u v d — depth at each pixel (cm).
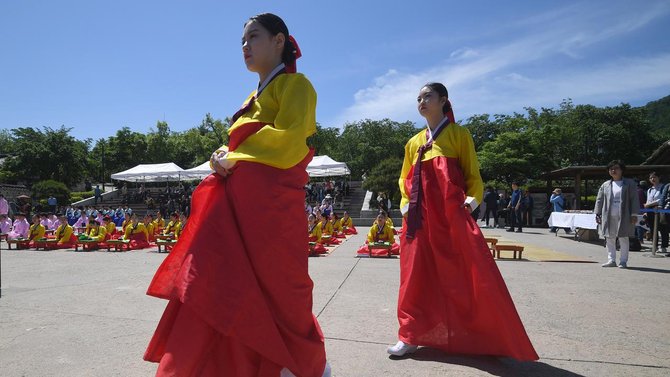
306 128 204
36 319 393
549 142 3062
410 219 308
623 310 417
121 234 1401
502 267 707
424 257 301
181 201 2791
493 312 270
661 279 591
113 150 4488
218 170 193
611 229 717
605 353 299
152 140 4638
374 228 966
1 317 400
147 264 852
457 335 285
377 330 353
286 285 193
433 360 285
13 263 880
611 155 3750
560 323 373
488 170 2773
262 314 180
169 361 172
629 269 690
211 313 170
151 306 447
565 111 4253
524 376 258
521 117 3741
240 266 180
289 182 197
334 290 520
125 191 3472
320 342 206
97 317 400
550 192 2050
